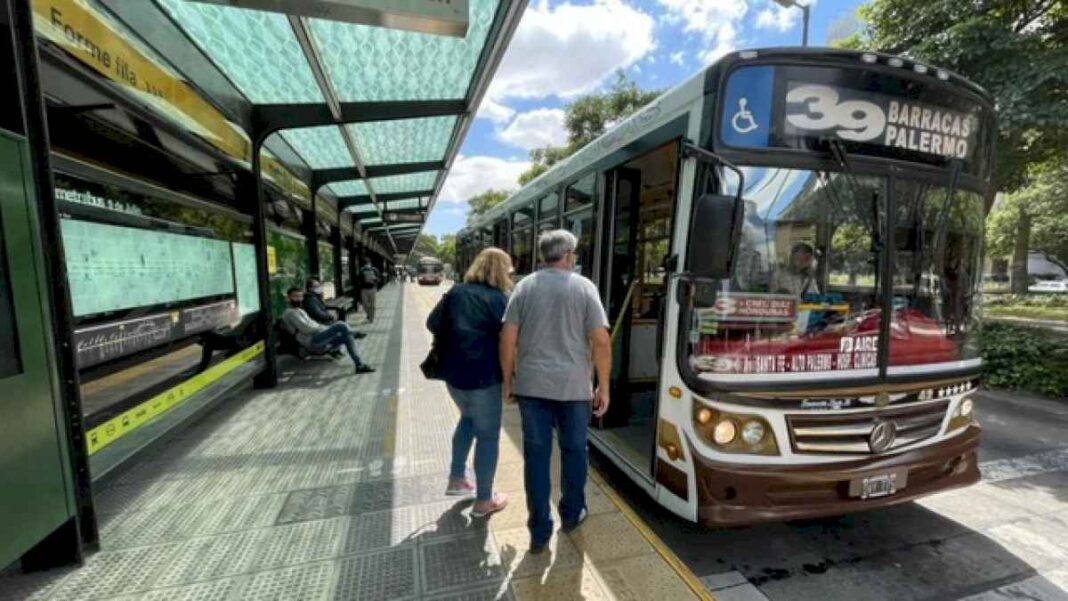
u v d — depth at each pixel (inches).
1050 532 122.3
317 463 147.8
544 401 99.7
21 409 85.0
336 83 219.5
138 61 146.3
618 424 171.2
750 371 99.9
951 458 109.5
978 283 118.6
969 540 119.0
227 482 134.7
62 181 115.0
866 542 118.1
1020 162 295.7
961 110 111.6
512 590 91.2
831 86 101.7
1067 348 269.7
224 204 208.5
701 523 99.2
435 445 162.9
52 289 93.9
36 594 89.8
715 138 99.3
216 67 196.5
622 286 168.7
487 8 161.0
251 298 228.7
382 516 117.2
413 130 304.2
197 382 177.2
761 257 100.1
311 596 89.7
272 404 209.3
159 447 158.1
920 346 109.0
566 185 195.3
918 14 289.0
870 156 103.9
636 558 100.8
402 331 421.7
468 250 530.6
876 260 105.0
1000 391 257.3
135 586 92.0
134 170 144.3
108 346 129.3
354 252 714.2
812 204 101.8
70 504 95.9
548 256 101.9
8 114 85.3
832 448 100.4
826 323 102.5
